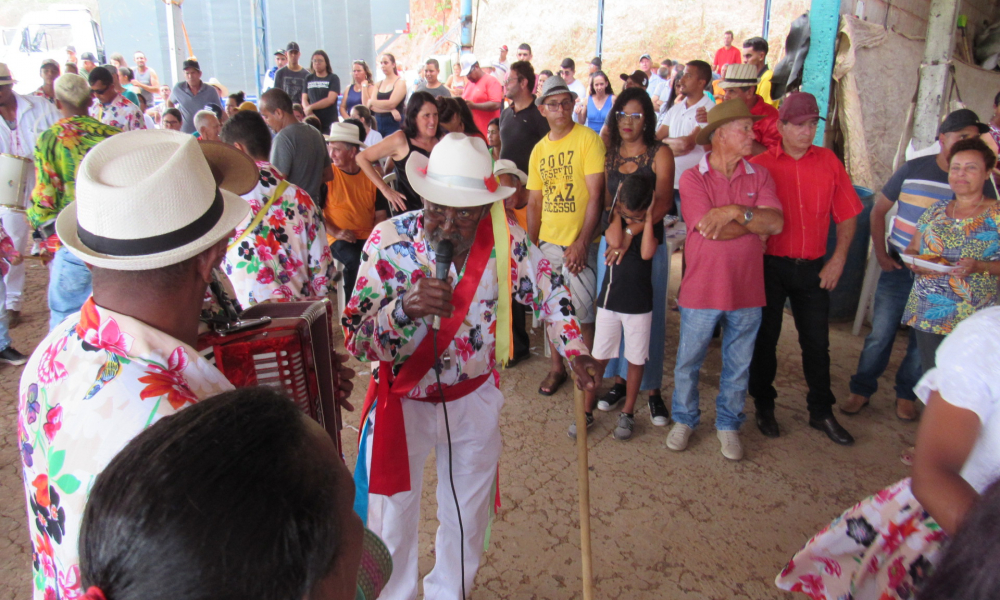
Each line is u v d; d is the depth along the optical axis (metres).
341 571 0.70
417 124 4.50
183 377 1.05
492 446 2.14
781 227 3.17
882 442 3.68
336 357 1.96
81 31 12.77
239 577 0.58
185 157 1.07
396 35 14.48
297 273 2.80
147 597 0.58
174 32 13.41
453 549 2.22
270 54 13.62
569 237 3.99
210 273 1.15
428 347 1.91
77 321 1.08
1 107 4.89
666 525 2.94
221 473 0.61
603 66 11.41
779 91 6.18
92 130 3.24
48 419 0.97
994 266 3.00
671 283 6.51
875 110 6.26
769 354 3.69
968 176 3.00
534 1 11.99
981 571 0.77
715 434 3.75
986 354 1.37
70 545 0.90
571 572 2.65
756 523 2.97
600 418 3.93
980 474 1.42
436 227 1.89
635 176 3.35
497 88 8.05
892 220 3.77
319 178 4.48
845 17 5.73
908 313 3.31
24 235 5.05
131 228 1.01
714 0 10.18
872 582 1.80
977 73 8.34
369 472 1.99
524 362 4.73
